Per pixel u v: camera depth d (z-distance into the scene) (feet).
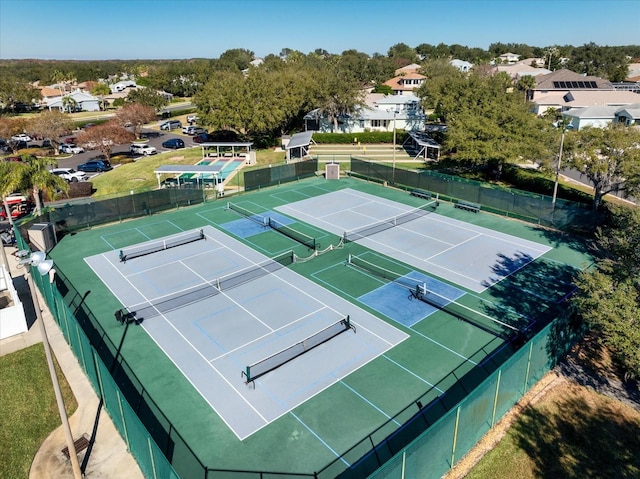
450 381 59.11
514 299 79.10
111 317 74.28
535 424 53.01
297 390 57.67
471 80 176.24
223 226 114.73
